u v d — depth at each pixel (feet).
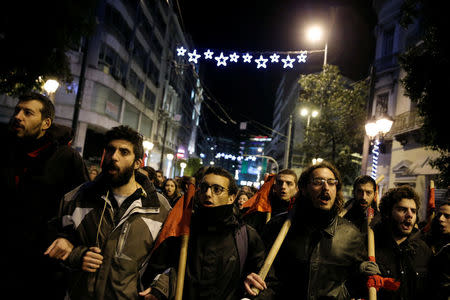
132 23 90.38
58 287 8.65
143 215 7.58
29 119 8.59
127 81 90.43
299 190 8.74
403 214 9.86
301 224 8.32
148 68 108.47
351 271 8.20
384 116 30.25
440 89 27.04
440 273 9.05
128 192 7.69
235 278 7.95
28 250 8.45
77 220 7.32
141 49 101.19
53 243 7.02
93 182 7.66
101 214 7.32
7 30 21.74
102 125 77.46
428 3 27.14
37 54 22.93
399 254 9.74
